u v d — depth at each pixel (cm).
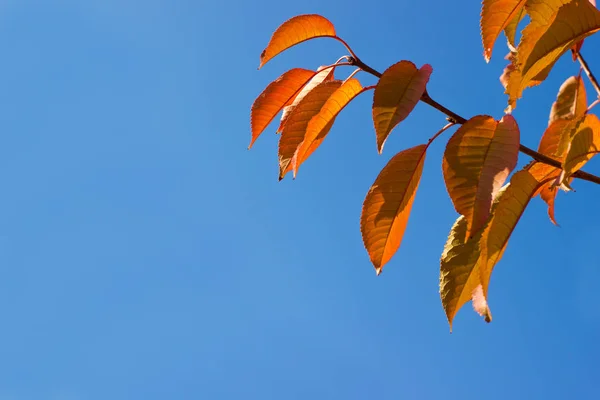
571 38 121
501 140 122
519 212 124
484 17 128
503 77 140
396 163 127
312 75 132
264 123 133
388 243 128
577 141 124
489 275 124
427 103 124
